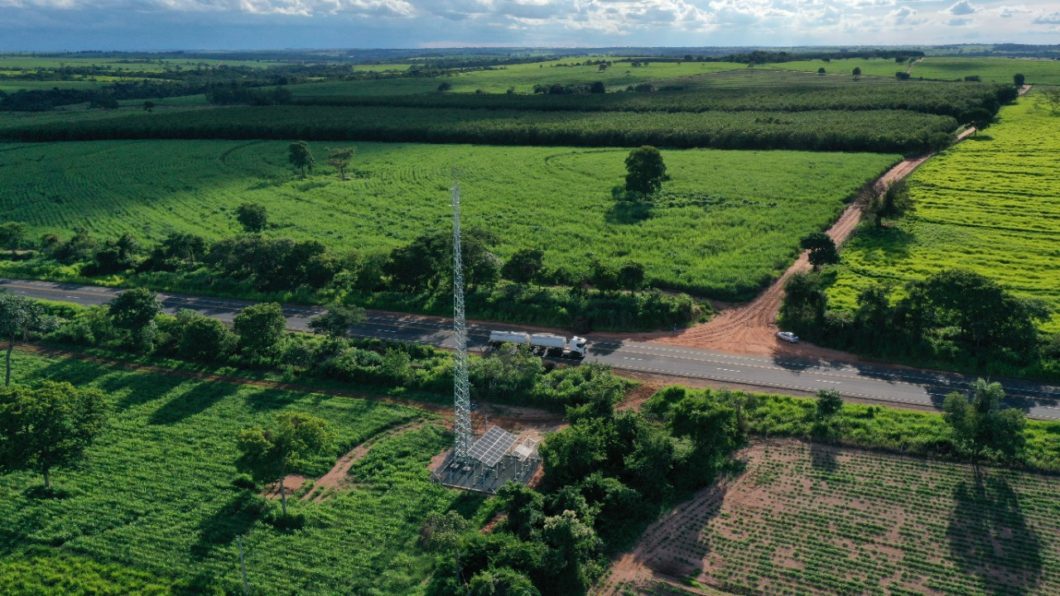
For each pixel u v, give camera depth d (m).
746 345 119.06
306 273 145.75
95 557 73.00
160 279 152.75
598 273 131.00
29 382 109.31
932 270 142.88
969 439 84.50
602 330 126.44
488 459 84.19
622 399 103.38
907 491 82.19
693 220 177.50
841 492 82.62
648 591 69.75
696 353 116.81
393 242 169.62
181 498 81.94
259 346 114.31
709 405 85.94
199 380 110.62
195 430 95.62
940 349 110.62
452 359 113.50
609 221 180.38
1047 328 115.44
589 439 84.38
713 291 136.38
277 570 70.94
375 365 111.12
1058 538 74.19
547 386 104.19
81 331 123.25
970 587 68.75
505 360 108.06
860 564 72.06
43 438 79.44
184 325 118.88
